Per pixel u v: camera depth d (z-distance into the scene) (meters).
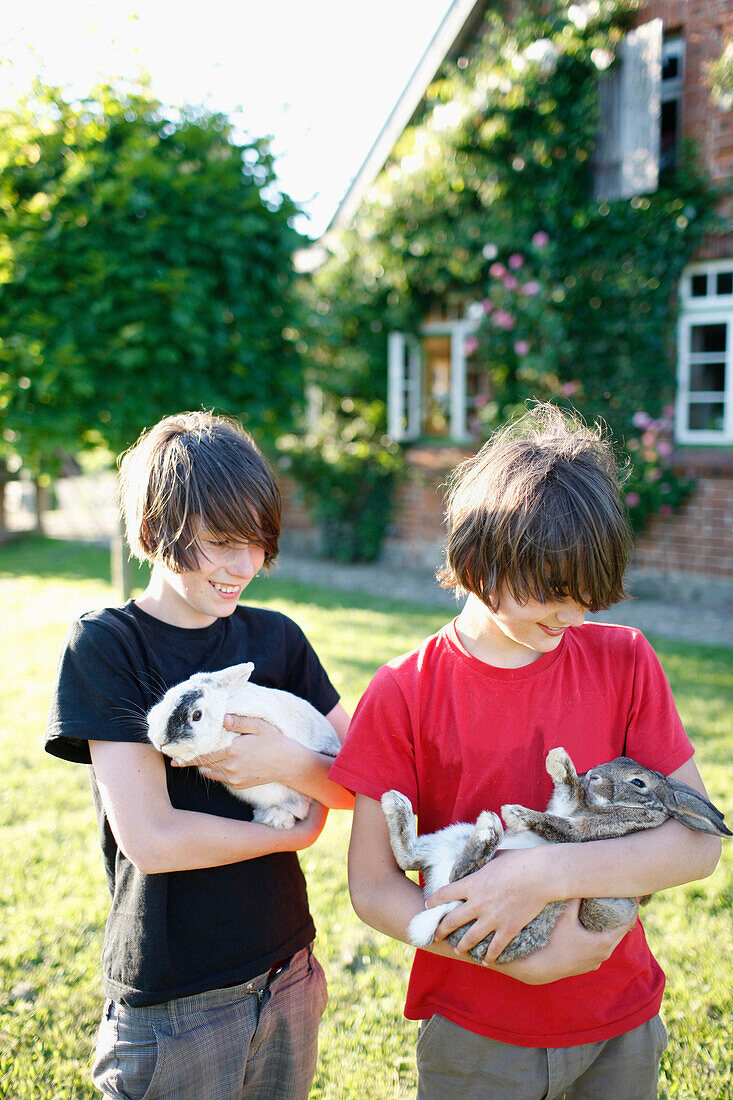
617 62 7.21
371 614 7.00
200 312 4.95
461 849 1.31
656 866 1.26
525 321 7.86
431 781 1.42
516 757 1.39
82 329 4.62
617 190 7.43
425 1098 1.43
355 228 9.16
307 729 1.59
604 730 1.44
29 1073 2.26
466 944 1.20
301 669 1.77
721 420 7.57
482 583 1.28
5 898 3.05
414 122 8.91
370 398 9.55
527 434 1.46
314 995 1.57
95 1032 2.43
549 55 7.28
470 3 7.96
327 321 6.10
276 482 1.52
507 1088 1.33
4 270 4.53
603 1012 1.35
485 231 8.05
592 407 7.66
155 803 1.37
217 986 1.39
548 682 1.41
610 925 1.25
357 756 1.42
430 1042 1.40
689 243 7.18
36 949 2.78
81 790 3.92
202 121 5.05
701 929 2.80
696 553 7.38
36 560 10.38
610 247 7.46
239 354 5.13
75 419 4.71
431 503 9.20
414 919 1.25
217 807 1.50
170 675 1.51
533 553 1.20
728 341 7.29
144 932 1.36
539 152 7.53
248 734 1.43
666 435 7.59
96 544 12.05
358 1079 2.21
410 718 1.42
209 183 4.89
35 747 4.37
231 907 1.42
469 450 8.56
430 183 8.28
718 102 6.78
